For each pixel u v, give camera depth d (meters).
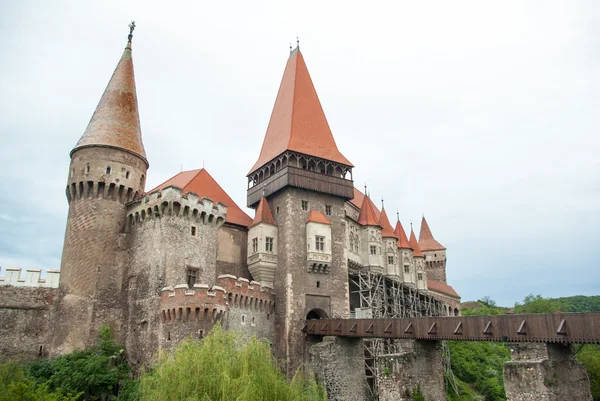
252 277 52.34
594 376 50.09
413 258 79.38
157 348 39.44
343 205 58.25
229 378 24.81
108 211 45.81
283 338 48.56
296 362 47.78
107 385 36.91
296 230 52.81
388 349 57.50
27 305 43.56
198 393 24.47
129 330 42.78
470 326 33.22
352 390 46.78
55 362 38.84
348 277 59.38
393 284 66.88
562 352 28.89
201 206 47.00
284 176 53.91
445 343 66.81
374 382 51.28
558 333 27.39
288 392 26.80
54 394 29.20
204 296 39.31
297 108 59.53
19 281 44.00
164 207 44.25
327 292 52.72
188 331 38.47
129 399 35.00
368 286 58.81
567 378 28.33
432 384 38.72
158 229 44.00
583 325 26.52
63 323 41.84
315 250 52.25
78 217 45.03
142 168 49.38
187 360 26.06
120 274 44.94
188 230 45.50
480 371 69.44
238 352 28.05
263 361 27.59
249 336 45.12
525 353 30.84
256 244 52.34
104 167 46.06
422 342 39.34
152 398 24.52
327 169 58.12
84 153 46.28
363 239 64.56
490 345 80.06
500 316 31.31
